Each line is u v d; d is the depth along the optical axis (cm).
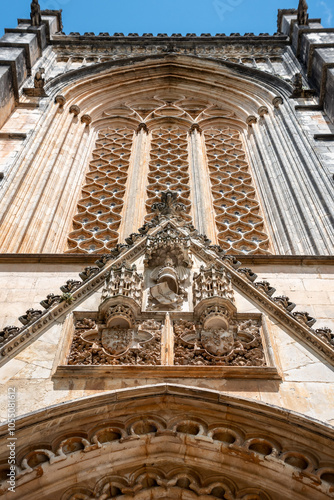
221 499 612
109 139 1920
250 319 779
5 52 1947
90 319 775
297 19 2389
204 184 1592
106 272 863
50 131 1705
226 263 891
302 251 1197
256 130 1855
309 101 1856
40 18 2412
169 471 627
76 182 1587
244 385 664
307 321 773
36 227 1259
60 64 2336
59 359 695
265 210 1459
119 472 621
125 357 709
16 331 734
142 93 2241
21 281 963
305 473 581
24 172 1401
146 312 780
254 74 2214
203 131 1978
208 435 621
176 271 879
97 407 631
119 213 1480
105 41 2481
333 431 589
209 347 726
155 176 1664
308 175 1420
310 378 674
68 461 593
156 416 647
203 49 2470
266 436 625
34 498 582
